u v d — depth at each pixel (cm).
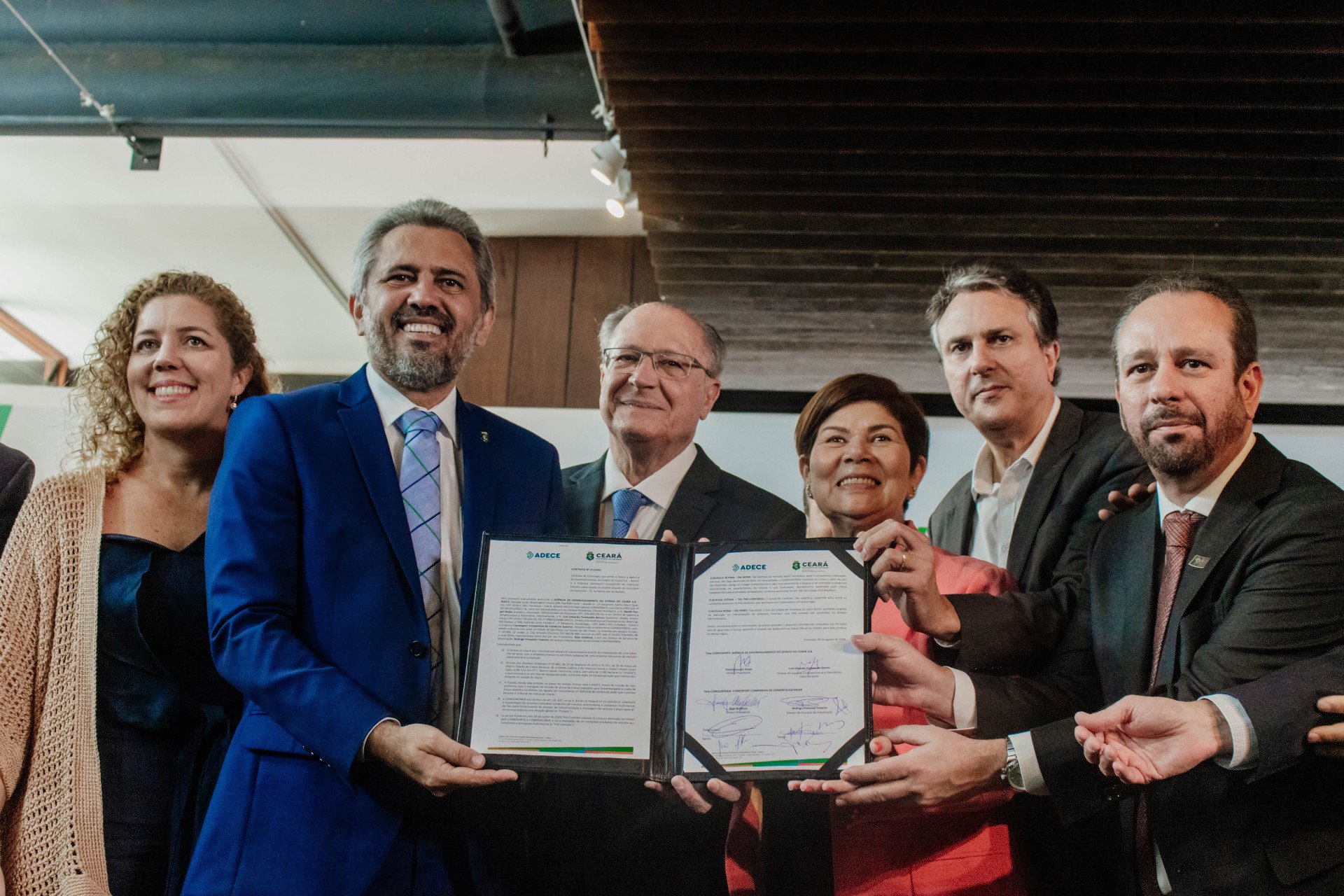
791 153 376
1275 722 208
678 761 216
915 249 407
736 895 241
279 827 201
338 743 197
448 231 248
